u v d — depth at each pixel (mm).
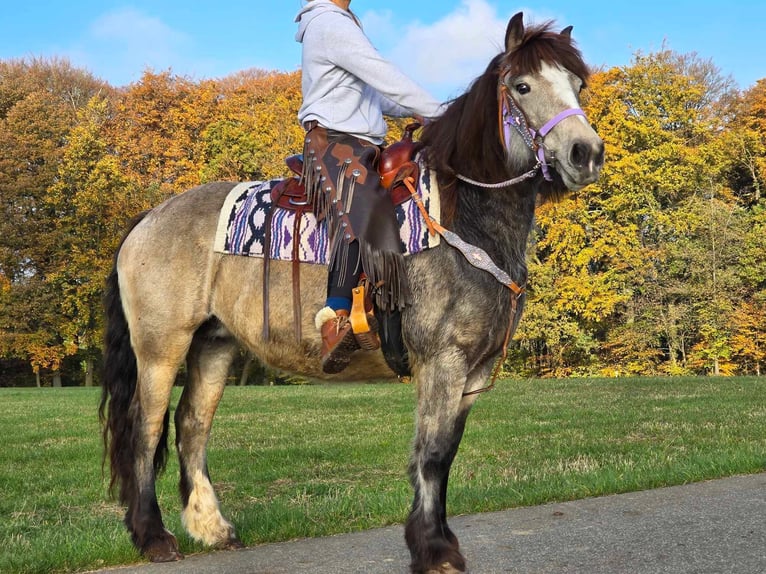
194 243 4195
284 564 3930
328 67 3857
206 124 33344
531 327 27703
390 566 3805
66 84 38188
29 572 3961
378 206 3557
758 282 28203
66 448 9297
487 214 3506
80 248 31891
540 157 3301
